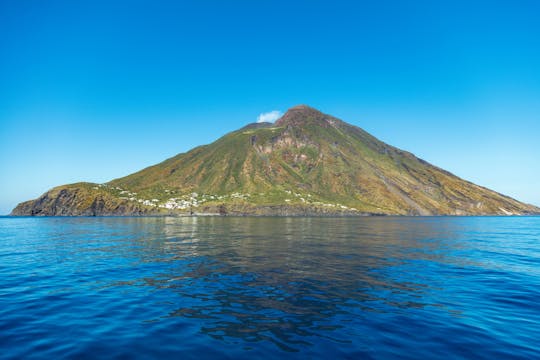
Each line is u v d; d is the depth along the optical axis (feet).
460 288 63.67
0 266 88.89
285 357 33.71
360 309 49.85
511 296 58.29
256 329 41.60
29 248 132.05
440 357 34.24
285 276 73.97
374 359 33.50
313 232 227.40
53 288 63.72
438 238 183.52
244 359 33.24
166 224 376.07
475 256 109.60
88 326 43.09
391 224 383.65
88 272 79.71
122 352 35.14
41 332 41.11
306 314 47.47
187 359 33.37
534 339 39.32
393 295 57.98
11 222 449.06
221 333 40.29
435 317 46.65
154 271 80.53
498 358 34.14
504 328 42.80
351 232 228.43
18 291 61.52
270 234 207.62
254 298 55.72
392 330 41.52
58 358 33.81
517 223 472.03
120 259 100.63
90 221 482.69
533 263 96.17
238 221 476.54
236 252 116.26
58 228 290.15
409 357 34.09
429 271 80.94
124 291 60.95
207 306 51.37
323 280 69.82
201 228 285.02
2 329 42.16
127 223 407.44
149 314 47.78
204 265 88.74
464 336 39.93
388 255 108.88
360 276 74.13
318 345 36.76
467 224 415.44
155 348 36.09
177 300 54.70
